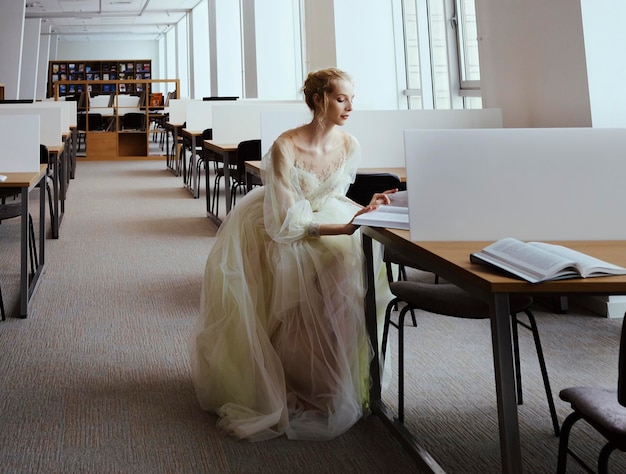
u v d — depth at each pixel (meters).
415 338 3.20
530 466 1.98
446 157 1.90
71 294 3.96
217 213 6.47
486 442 2.15
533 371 2.75
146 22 21.38
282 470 1.98
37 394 2.54
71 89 22.86
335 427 2.20
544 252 1.48
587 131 1.91
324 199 2.48
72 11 18.91
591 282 1.38
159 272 4.50
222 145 6.29
